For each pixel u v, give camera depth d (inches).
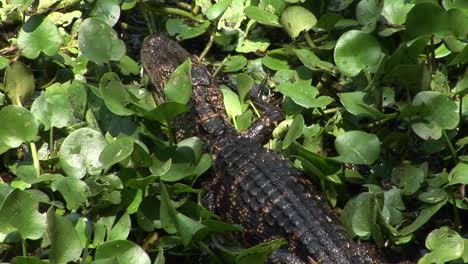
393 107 392.2
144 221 363.9
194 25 496.1
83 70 456.1
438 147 381.7
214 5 465.7
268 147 438.3
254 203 385.4
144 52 467.8
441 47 437.1
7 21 481.4
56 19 470.6
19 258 329.7
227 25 484.4
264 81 460.4
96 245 352.5
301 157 375.9
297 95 412.5
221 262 351.9
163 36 476.4
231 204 398.3
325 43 470.9
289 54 465.7
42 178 373.1
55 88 432.8
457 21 390.9
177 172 378.0
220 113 446.6
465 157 366.9
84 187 364.5
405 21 406.0
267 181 389.4
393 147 396.2
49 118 406.3
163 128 436.5
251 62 475.8
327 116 434.0
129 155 368.2
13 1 444.5
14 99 420.8
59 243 333.1
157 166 375.9
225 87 466.0
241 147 418.6
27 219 341.1
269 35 492.1
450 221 378.3
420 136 370.6
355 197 365.7
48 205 381.4
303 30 454.9
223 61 468.8
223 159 413.1
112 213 365.7
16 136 384.2
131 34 506.9
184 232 331.6
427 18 393.7
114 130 398.0
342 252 349.4
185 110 374.0
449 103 367.2
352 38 400.5
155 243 370.3
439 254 325.4
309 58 440.8
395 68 377.1
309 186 388.5
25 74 421.1
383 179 388.5
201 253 368.5
